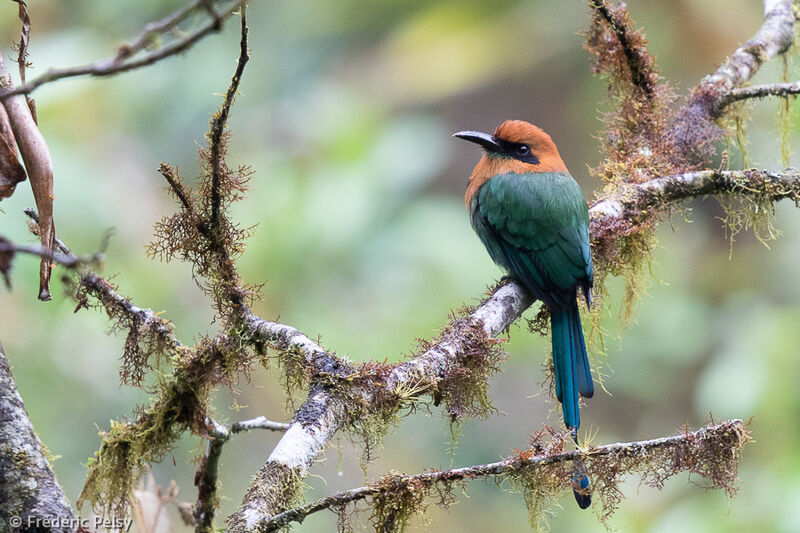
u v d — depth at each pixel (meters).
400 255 12.15
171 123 13.15
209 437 6.11
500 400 14.11
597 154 16.59
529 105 17.14
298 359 5.86
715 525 10.16
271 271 11.57
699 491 10.73
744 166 9.88
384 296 11.84
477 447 13.12
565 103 16.91
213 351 6.07
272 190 12.13
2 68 5.34
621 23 9.25
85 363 11.03
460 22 15.14
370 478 11.93
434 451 12.66
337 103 13.90
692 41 14.58
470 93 17.31
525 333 12.74
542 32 15.27
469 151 17.78
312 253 11.73
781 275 13.00
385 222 12.38
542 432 5.73
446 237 12.45
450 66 15.12
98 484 6.01
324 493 11.73
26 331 10.73
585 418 14.27
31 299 10.66
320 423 5.41
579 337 8.04
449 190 17.70
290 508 5.07
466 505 12.51
